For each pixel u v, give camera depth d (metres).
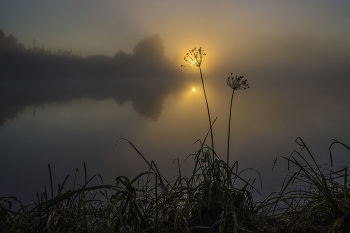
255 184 2.35
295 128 5.65
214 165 1.41
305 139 4.56
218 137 5.05
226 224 1.23
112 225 1.12
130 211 1.15
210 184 1.18
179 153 4.02
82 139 5.41
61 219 1.14
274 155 3.57
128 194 1.12
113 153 4.18
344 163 2.87
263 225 1.31
